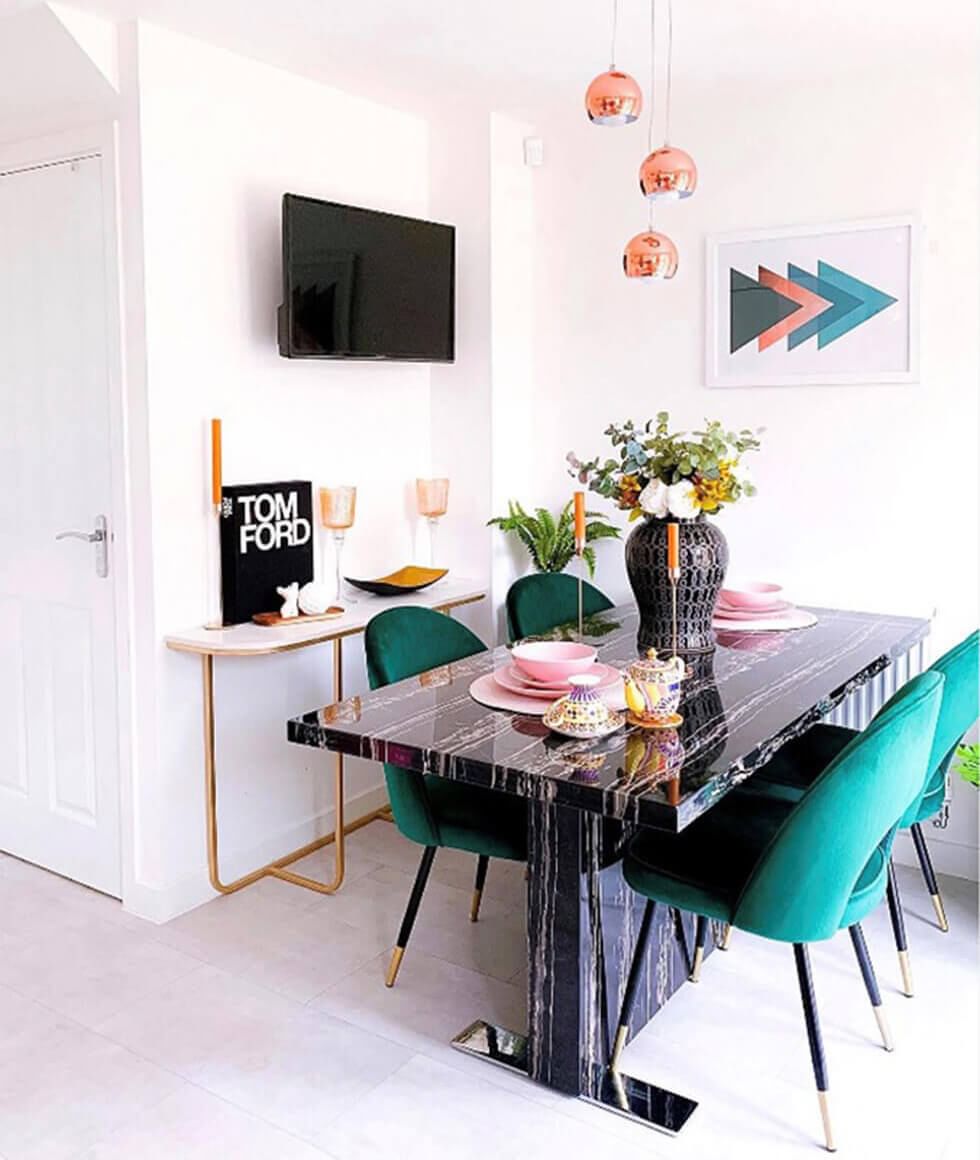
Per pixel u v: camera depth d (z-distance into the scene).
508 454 3.84
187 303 2.97
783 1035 2.47
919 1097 2.25
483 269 3.69
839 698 2.47
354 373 3.55
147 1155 2.08
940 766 2.67
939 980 2.70
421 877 2.63
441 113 3.64
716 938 2.90
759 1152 2.09
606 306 3.73
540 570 3.78
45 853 3.37
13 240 3.16
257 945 2.89
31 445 3.21
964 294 3.14
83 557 3.11
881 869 2.22
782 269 3.40
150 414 2.90
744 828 2.37
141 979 2.71
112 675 3.09
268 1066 2.36
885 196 3.22
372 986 2.68
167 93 2.86
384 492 3.72
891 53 3.02
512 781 1.95
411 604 3.44
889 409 3.28
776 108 3.36
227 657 3.16
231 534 3.11
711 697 2.40
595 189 3.71
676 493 2.70
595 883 2.23
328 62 3.12
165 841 3.03
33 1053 2.40
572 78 3.27
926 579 3.29
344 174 3.43
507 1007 2.58
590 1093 2.25
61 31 2.70
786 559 3.51
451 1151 2.10
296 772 3.46
